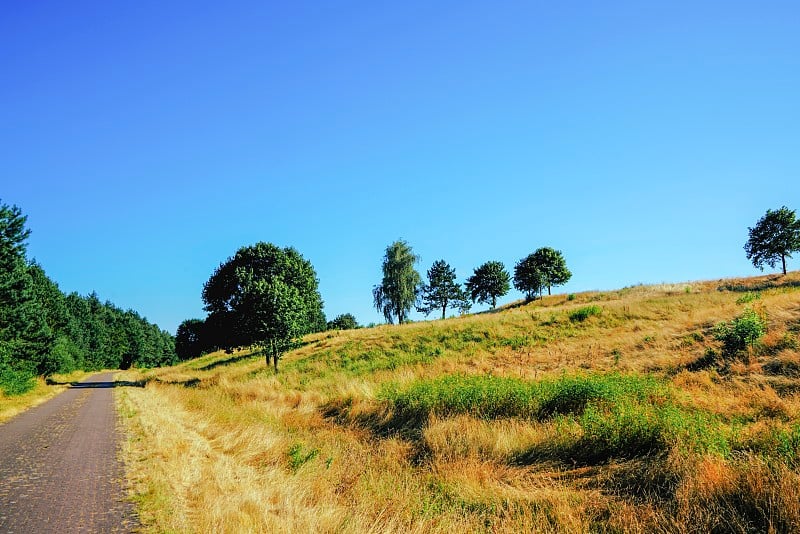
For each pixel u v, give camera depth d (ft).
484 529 18.70
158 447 29.14
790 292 78.07
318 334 152.76
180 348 328.70
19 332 90.84
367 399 47.29
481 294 237.86
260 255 140.36
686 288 139.74
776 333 49.55
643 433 25.02
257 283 95.96
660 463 21.89
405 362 81.35
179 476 22.79
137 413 46.60
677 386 41.09
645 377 43.75
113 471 23.71
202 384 89.40
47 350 123.75
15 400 62.39
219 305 143.13
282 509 19.62
